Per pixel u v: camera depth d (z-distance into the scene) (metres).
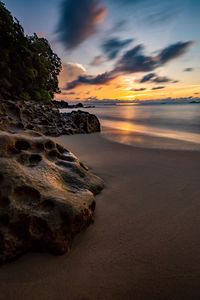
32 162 3.86
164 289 2.30
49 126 13.05
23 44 31.98
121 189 4.76
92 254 2.77
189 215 3.75
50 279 2.39
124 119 32.81
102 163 6.77
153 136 13.66
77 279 2.40
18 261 2.58
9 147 3.71
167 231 3.29
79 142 10.81
